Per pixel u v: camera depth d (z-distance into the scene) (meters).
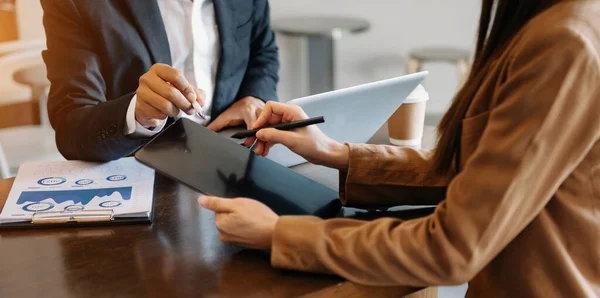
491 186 0.87
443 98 4.41
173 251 1.06
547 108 0.84
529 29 0.89
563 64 0.83
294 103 1.31
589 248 0.94
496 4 0.98
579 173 0.92
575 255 0.94
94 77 1.66
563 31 0.84
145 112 1.38
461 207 0.90
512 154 0.86
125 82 1.76
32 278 0.98
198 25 1.91
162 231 1.14
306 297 0.94
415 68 3.95
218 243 1.09
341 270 0.96
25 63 2.94
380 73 4.43
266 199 1.13
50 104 1.62
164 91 1.34
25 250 1.07
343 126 1.48
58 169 1.37
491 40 0.99
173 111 1.37
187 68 1.93
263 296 0.94
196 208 1.23
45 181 1.30
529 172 0.86
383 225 0.98
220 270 1.01
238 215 1.02
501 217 0.88
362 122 1.53
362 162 1.23
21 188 1.26
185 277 0.99
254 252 1.06
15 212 1.15
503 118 0.88
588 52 0.83
